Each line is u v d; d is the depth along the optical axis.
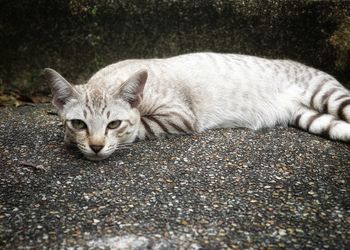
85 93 0.98
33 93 1.26
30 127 1.09
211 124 1.12
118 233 0.81
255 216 0.84
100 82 1.03
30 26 1.21
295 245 0.79
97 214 0.84
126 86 0.97
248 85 1.13
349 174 0.93
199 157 0.98
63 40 1.23
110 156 0.98
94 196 0.87
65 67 1.25
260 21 1.23
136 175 0.92
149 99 1.05
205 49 1.25
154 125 1.05
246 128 1.13
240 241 0.80
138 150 1.00
